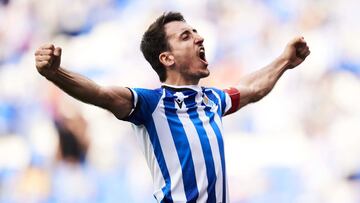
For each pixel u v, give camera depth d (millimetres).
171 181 8578
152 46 9227
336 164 21797
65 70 7980
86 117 24516
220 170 8688
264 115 22938
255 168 22469
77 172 24344
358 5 24188
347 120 22297
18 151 25516
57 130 24938
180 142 8594
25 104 26141
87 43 27141
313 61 23391
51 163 24797
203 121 8805
